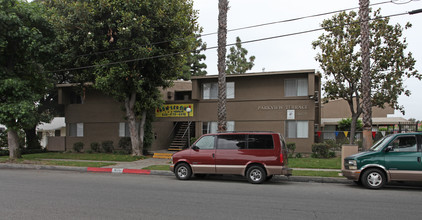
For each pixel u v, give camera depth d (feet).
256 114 65.10
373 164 32.04
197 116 69.15
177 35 57.21
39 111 83.41
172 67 60.23
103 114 76.43
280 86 64.03
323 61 58.70
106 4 51.60
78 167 49.78
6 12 50.29
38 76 58.13
